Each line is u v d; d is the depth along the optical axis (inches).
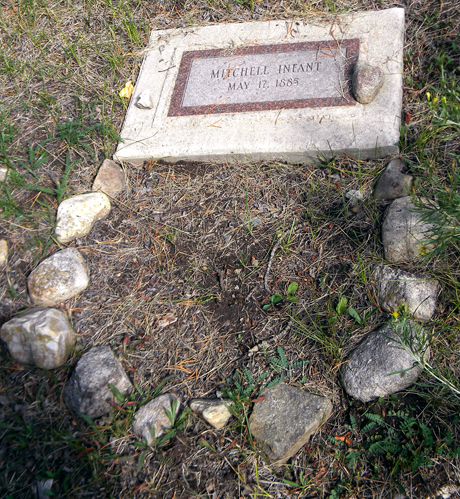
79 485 24.5
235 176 35.2
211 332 29.0
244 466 24.5
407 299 26.7
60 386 27.6
